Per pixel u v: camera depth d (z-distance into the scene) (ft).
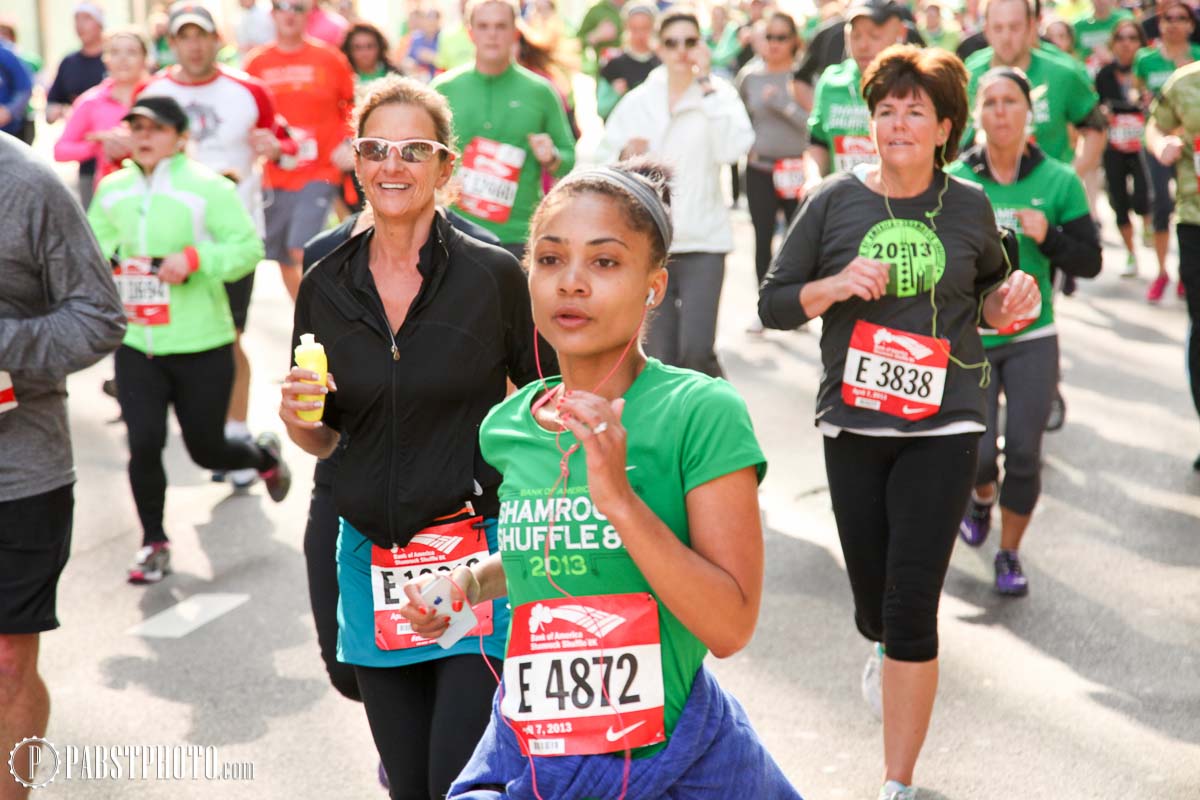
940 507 14.05
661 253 8.49
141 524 21.88
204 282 21.45
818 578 20.76
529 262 8.69
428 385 11.50
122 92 31.35
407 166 11.62
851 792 14.38
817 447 27.53
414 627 9.54
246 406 26.37
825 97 29.12
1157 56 40.70
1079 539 22.27
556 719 8.41
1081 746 15.37
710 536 8.27
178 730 15.99
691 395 8.41
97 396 32.32
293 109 32.71
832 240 14.74
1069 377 32.37
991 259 14.73
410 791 11.42
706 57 25.58
